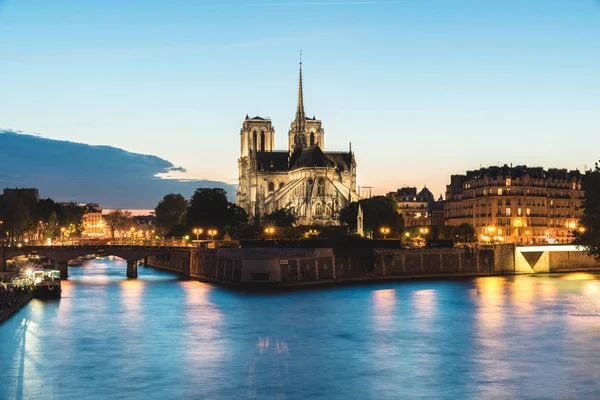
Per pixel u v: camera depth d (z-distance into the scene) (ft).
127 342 451.12
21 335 470.39
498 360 407.64
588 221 637.30
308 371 387.75
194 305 595.06
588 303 602.44
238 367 395.34
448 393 351.67
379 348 435.53
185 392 353.92
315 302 610.24
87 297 648.79
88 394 351.05
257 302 611.06
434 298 636.07
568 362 403.34
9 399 343.87
